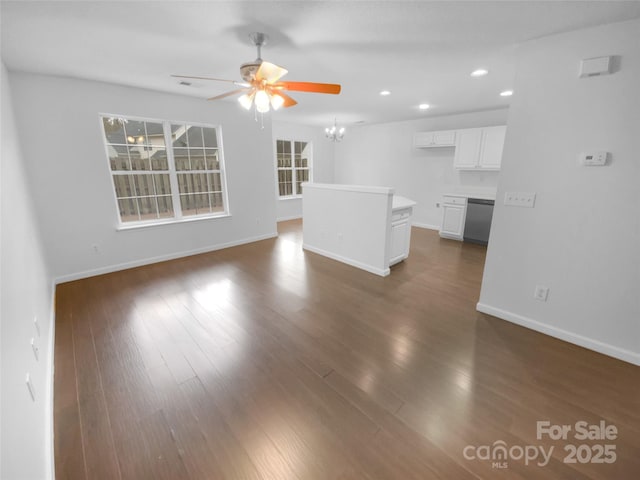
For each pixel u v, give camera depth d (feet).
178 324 8.61
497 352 7.30
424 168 21.09
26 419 4.08
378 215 11.96
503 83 11.38
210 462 4.65
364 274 12.50
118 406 5.70
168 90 12.66
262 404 5.76
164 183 14.08
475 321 8.73
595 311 7.22
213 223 15.69
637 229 6.44
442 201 18.72
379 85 11.69
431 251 15.74
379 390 6.10
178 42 7.63
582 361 6.95
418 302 9.93
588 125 6.70
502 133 15.94
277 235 19.13
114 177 12.63
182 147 14.30
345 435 5.09
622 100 6.24
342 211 13.51
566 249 7.41
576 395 5.94
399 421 5.36
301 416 5.48
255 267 13.35
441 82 11.32
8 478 3.07
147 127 13.16
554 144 7.19
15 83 9.78
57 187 10.98
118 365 6.85
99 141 11.69
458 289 10.94
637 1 5.32
